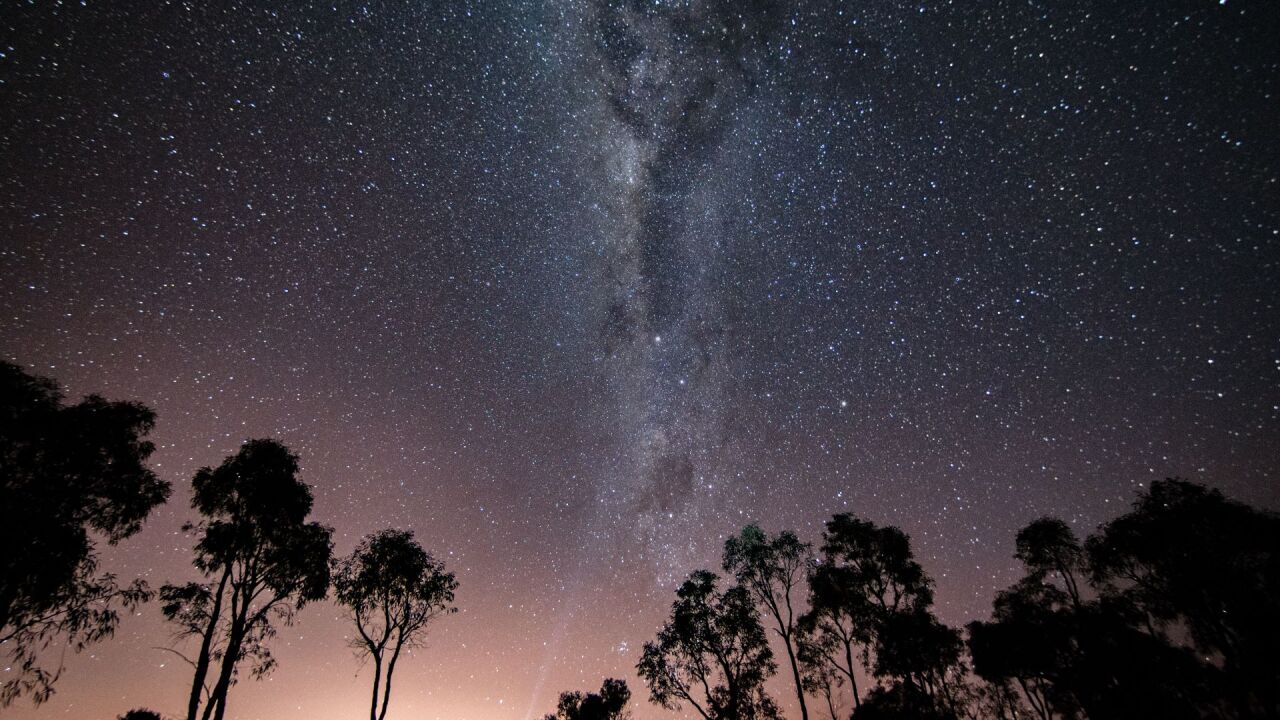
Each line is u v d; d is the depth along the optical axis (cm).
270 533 1900
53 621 1448
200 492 1827
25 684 1360
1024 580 2209
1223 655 1636
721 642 2470
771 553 2670
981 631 2142
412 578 2117
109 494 1555
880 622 2427
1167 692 1616
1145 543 1792
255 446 1931
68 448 1459
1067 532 2139
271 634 1856
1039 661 1947
